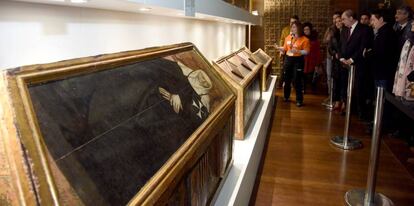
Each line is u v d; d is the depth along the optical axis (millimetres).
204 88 1488
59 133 630
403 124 3840
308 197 2572
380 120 2291
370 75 4410
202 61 1721
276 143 3770
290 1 7559
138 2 1040
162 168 863
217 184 1574
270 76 5883
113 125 792
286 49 5727
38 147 566
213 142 1397
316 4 7465
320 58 7273
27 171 539
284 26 7695
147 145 864
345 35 4684
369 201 2404
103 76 874
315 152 3500
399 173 2980
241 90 2367
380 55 3922
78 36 1253
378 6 5637
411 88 2252
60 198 566
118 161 738
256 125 2889
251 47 7957
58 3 1076
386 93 2264
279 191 2660
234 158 2104
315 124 4531
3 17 927
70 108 692
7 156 542
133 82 982
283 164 3182
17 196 537
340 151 3529
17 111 563
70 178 603
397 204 2479
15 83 592
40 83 659
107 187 674
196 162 1132
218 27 3900
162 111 1033
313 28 7184
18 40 982
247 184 2129
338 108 5406
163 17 2098
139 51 1178
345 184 2787
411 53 3211
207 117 1313
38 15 1052
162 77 1181
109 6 1212
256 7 7715
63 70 734
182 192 1010
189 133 1104
